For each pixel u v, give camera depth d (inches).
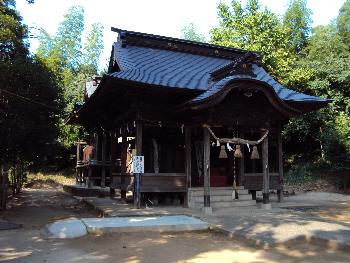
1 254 299.6
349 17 1189.7
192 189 600.7
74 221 418.0
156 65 669.9
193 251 307.3
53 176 1407.5
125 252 303.0
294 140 1159.0
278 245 320.8
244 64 585.0
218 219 444.5
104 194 852.6
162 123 591.5
